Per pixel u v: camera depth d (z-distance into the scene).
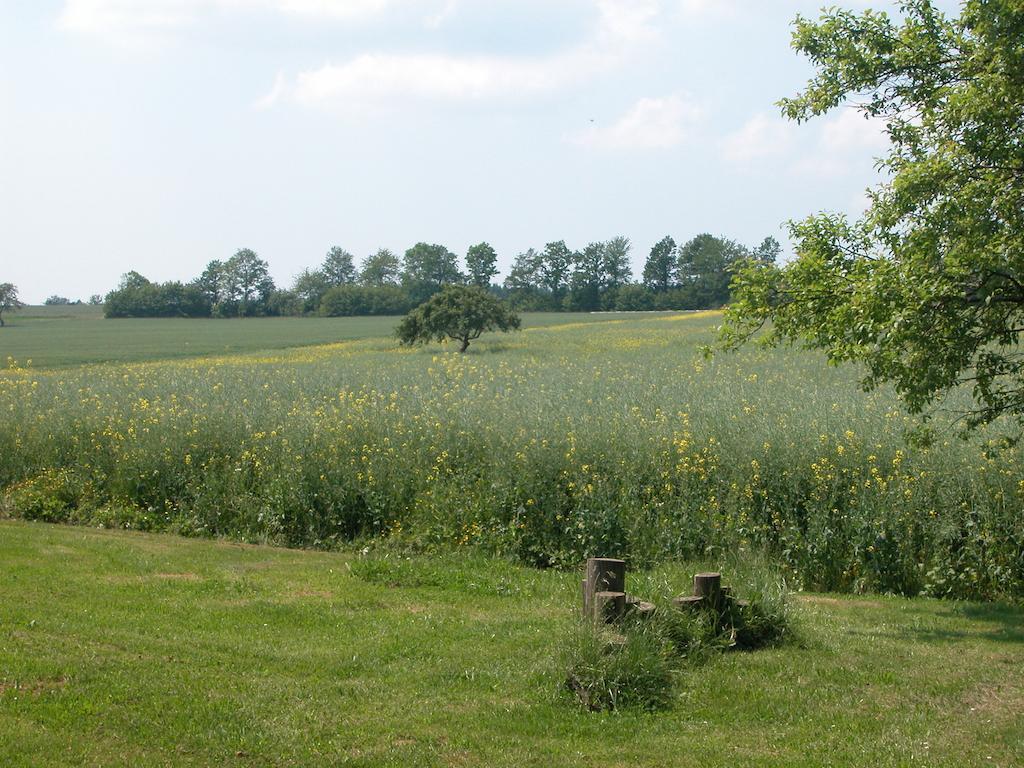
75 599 9.93
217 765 5.85
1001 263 8.94
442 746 6.31
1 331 95.88
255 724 6.48
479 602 10.76
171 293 139.50
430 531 14.86
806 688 7.77
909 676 8.17
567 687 7.41
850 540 13.10
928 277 9.17
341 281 187.62
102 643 8.15
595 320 93.50
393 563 12.37
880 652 8.96
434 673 7.88
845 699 7.52
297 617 9.70
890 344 9.47
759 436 15.16
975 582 12.44
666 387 23.45
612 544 13.84
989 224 8.91
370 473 15.79
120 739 6.12
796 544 13.34
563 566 13.93
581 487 14.38
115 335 86.25
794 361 32.16
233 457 17.34
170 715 6.53
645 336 59.94
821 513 13.36
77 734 6.14
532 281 151.62
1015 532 12.38
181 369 35.09
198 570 12.12
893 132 10.41
